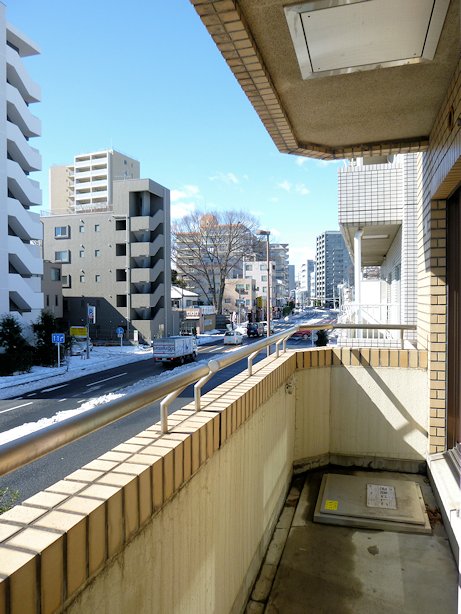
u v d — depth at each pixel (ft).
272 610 7.90
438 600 8.09
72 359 92.27
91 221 139.95
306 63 8.78
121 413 4.26
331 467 14.25
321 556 9.51
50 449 3.35
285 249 377.30
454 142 9.30
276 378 10.58
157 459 4.66
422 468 13.62
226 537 6.88
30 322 93.56
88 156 256.32
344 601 8.10
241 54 8.28
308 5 7.03
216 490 6.42
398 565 9.14
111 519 3.83
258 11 7.29
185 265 214.90
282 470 11.55
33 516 3.49
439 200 12.78
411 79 9.66
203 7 6.93
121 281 138.10
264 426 9.40
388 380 13.88
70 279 141.28
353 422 14.15
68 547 3.30
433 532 10.34
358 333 23.90
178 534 5.13
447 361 12.75
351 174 26.37
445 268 12.76
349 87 10.03
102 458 4.69
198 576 5.72
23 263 95.61
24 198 98.17
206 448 5.96
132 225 136.36
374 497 11.76
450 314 12.62
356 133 12.83
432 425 12.89
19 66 95.91
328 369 14.25
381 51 8.36
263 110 10.75
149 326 134.92
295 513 11.32
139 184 135.54
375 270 84.02
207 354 102.22
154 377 63.72
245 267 281.33
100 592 3.68
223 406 6.86
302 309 395.34
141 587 4.30
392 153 13.96
